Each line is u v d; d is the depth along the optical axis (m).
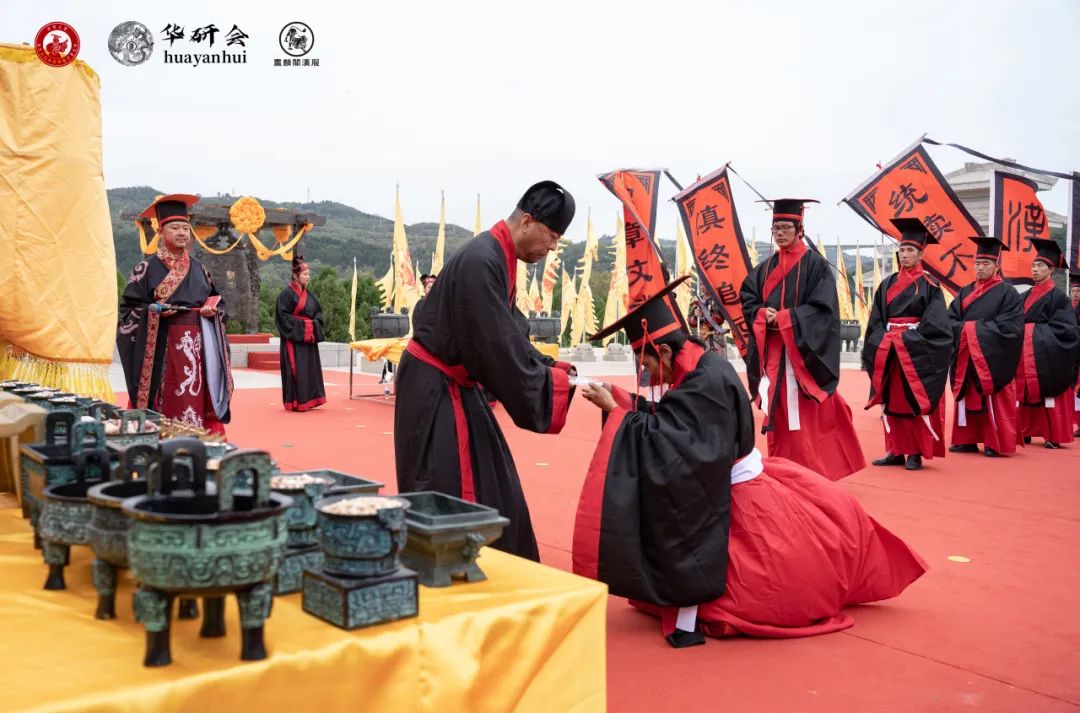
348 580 1.50
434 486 3.04
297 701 1.35
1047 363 9.97
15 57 3.99
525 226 3.09
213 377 6.39
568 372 3.56
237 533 1.26
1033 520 5.94
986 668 3.26
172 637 1.39
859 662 3.29
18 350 4.13
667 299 3.73
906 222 7.98
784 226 6.56
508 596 1.73
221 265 20.05
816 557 3.57
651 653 3.35
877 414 13.48
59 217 4.10
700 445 3.36
